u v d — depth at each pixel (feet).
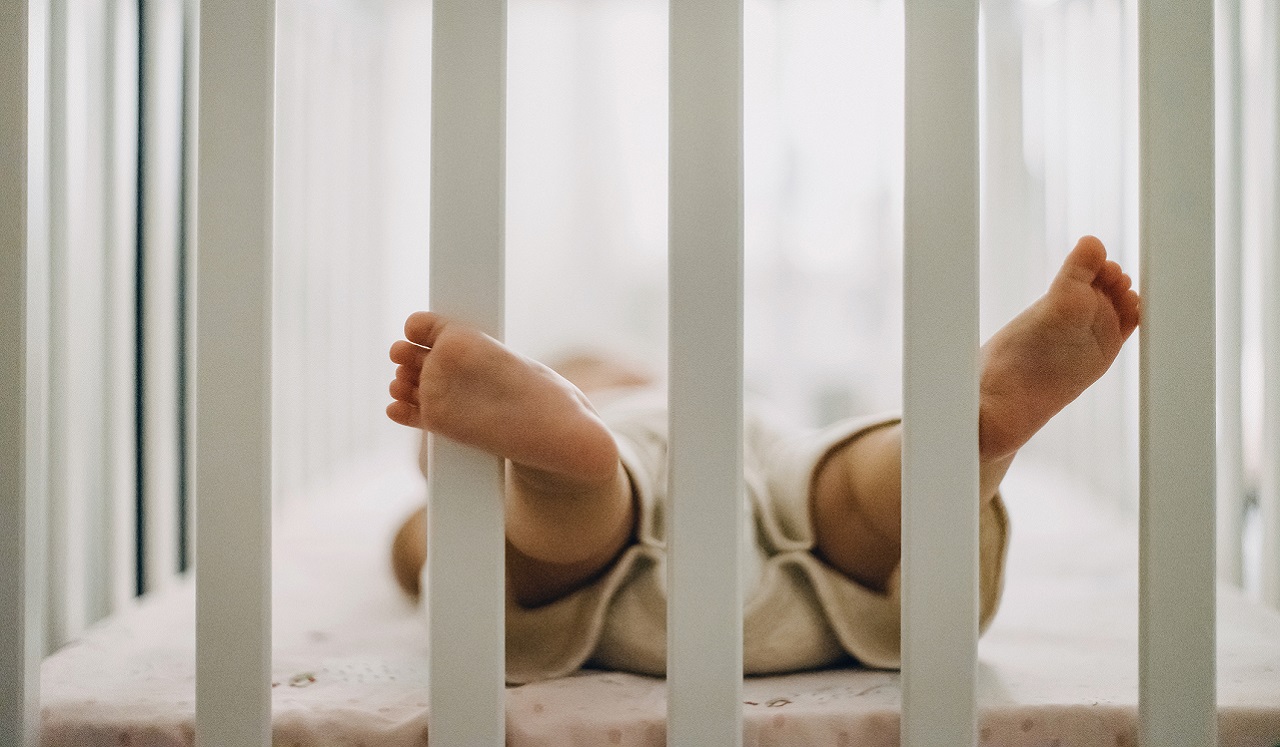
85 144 3.42
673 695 2.10
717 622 2.09
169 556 3.91
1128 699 2.39
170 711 2.36
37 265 2.23
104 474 3.55
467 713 2.10
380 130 6.70
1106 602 3.34
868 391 7.13
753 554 2.70
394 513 4.80
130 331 3.73
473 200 2.05
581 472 2.11
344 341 6.15
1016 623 3.08
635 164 6.93
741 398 2.07
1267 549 3.68
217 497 2.09
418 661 2.76
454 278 2.06
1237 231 3.81
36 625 2.25
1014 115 6.70
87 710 2.36
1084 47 5.57
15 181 2.15
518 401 2.04
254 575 2.09
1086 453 5.36
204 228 2.06
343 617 3.21
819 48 7.24
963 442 2.13
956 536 2.14
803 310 7.26
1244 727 2.36
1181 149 2.20
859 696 2.45
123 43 3.60
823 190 7.27
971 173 2.10
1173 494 2.21
